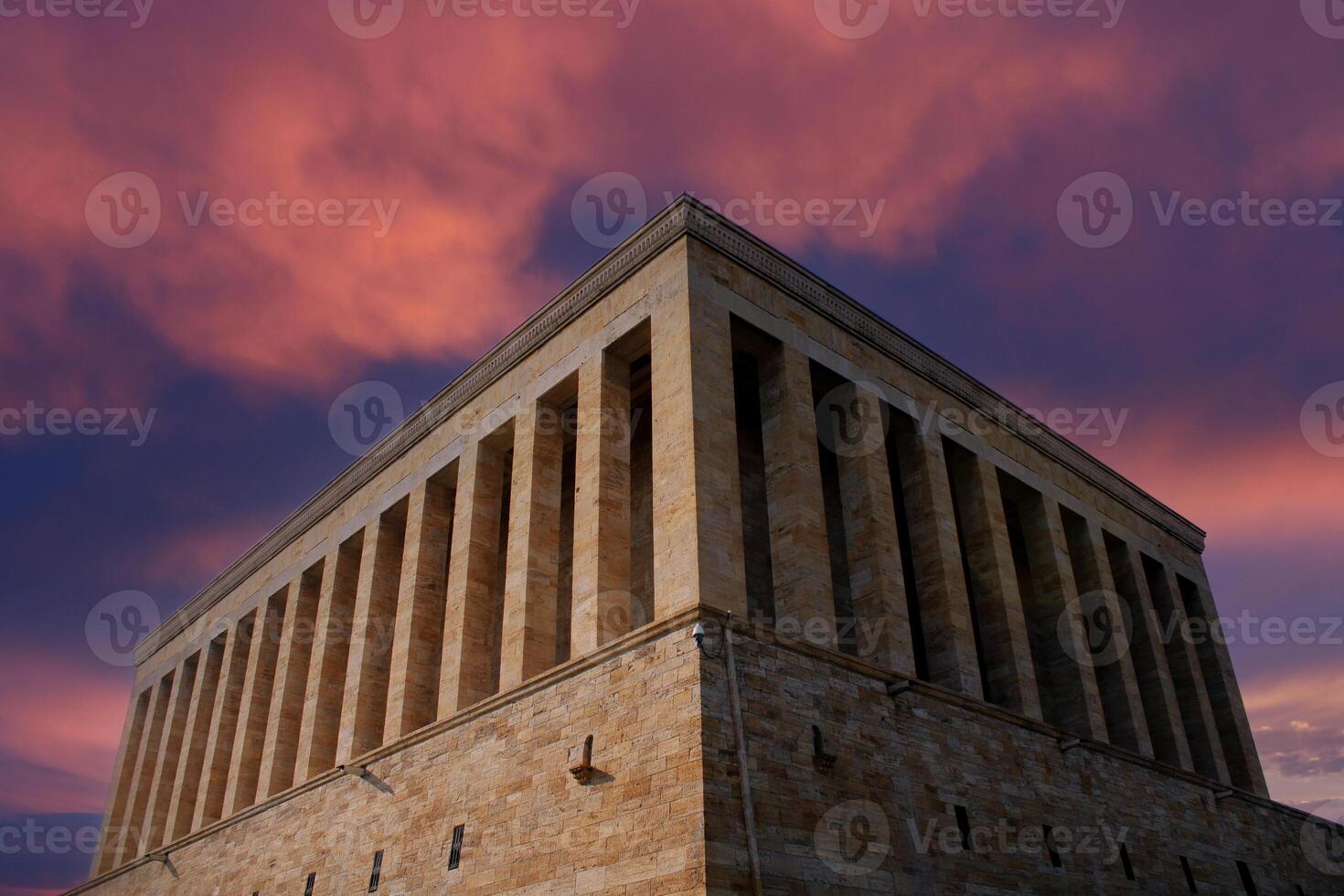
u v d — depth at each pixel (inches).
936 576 1325.0
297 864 1391.5
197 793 1993.1
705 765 871.1
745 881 843.4
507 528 1596.9
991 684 1376.7
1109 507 1808.6
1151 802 1438.2
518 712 1124.5
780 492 1186.6
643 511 1362.0
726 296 1224.8
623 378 1295.5
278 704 1723.7
